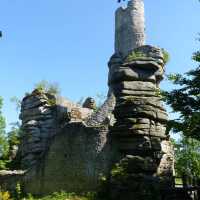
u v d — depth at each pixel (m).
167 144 32.28
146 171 29.12
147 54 35.62
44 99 43.62
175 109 29.06
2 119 50.12
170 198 26.50
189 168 54.38
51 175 31.92
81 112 41.28
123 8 52.03
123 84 33.22
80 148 31.30
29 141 42.06
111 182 28.61
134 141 30.28
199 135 27.95
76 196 29.97
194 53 29.31
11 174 34.16
